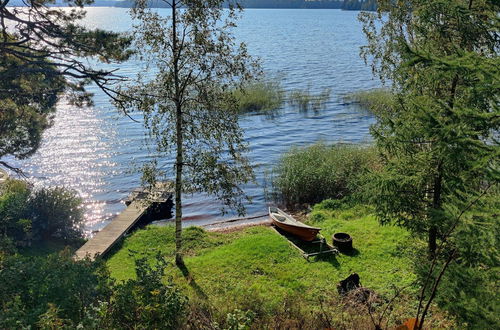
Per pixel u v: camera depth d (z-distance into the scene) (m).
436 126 7.02
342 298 10.02
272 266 12.99
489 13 7.73
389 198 9.66
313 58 68.25
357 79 51.09
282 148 28.23
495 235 5.77
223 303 9.41
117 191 22.02
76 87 13.98
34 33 12.44
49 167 24.77
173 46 12.05
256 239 15.15
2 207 15.42
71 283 6.63
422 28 9.56
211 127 12.38
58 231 16.78
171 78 12.16
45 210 16.47
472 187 8.10
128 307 6.38
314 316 8.45
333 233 15.50
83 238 17.11
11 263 7.18
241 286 11.68
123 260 14.27
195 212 20.19
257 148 28.33
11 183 19.55
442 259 8.52
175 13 11.87
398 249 13.38
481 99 6.86
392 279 11.61
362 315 9.13
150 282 6.87
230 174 12.62
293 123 33.88
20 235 15.56
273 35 107.31
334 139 29.59
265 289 11.52
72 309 6.34
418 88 9.80
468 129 6.66
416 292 10.11
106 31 12.54
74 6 12.95
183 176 14.27
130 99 12.43
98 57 12.71
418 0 9.16
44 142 28.77
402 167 9.58
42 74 13.66
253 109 37.50
